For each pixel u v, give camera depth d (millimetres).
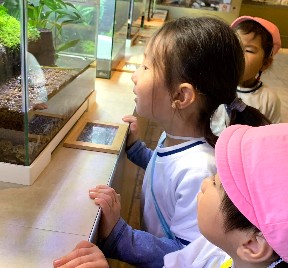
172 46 807
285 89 3467
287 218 431
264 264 502
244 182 473
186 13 4012
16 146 753
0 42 708
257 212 455
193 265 692
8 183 779
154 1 3648
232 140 511
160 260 778
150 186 917
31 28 776
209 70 797
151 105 861
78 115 1095
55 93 872
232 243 531
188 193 786
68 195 762
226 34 812
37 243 633
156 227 911
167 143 908
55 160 884
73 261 587
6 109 729
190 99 813
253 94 1504
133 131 1118
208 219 555
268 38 1450
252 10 5156
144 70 865
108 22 1467
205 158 806
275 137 479
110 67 1530
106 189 769
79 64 1097
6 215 689
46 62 896
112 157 927
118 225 760
